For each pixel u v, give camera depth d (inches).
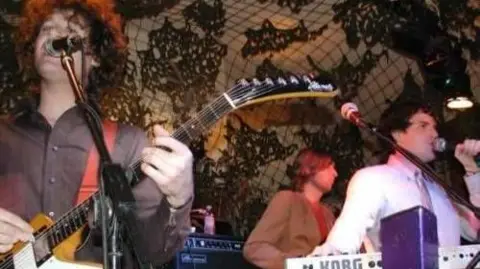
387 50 232.1
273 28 229.3
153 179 74.3
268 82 85.5
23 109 91.0
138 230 71.9
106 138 87.3
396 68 246.2
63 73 87.5
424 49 163.6
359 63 245.6
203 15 221.9
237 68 257.1
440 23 178.7
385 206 119.6
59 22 92.1
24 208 85.3
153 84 221.5
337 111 247.0
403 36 165.2
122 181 69.0
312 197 156.7
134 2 209.0
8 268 80.7
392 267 71.1
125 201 67.9
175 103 222.2
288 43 231.8
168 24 221.1
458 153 132.5
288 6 224.8
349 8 212.4
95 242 80.9
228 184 227.6
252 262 143.9
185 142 82.0
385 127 132.9
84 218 80.9
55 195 86.0
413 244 69.6
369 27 210.1
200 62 224.1
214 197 221.9
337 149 235.3
